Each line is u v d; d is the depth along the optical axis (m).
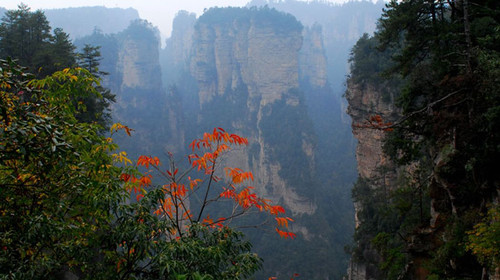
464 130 14.89
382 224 37.41
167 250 7.20
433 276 14.98
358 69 50.16
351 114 51.25
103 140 8.60
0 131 6.84
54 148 6.46
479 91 13.60
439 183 16.38
